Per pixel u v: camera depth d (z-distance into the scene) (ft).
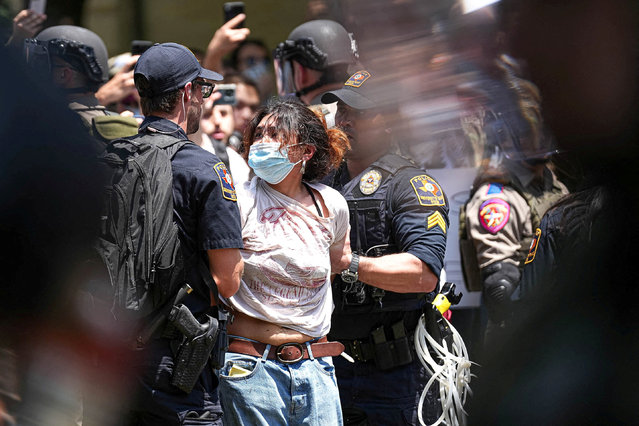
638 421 13.97
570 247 15.58
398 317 37.42
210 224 30.42
